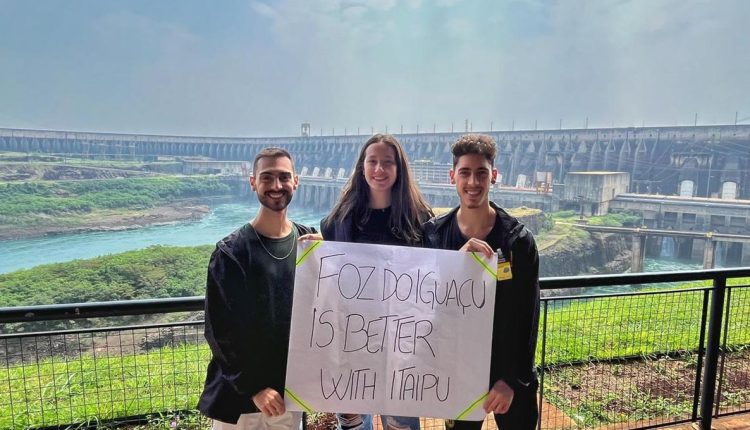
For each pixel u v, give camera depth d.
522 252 1.83
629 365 4.46
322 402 1.85
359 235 2.16
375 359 1.87
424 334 1.88
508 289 1.85
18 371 3.86
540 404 2.81
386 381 1.87
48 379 3.82
